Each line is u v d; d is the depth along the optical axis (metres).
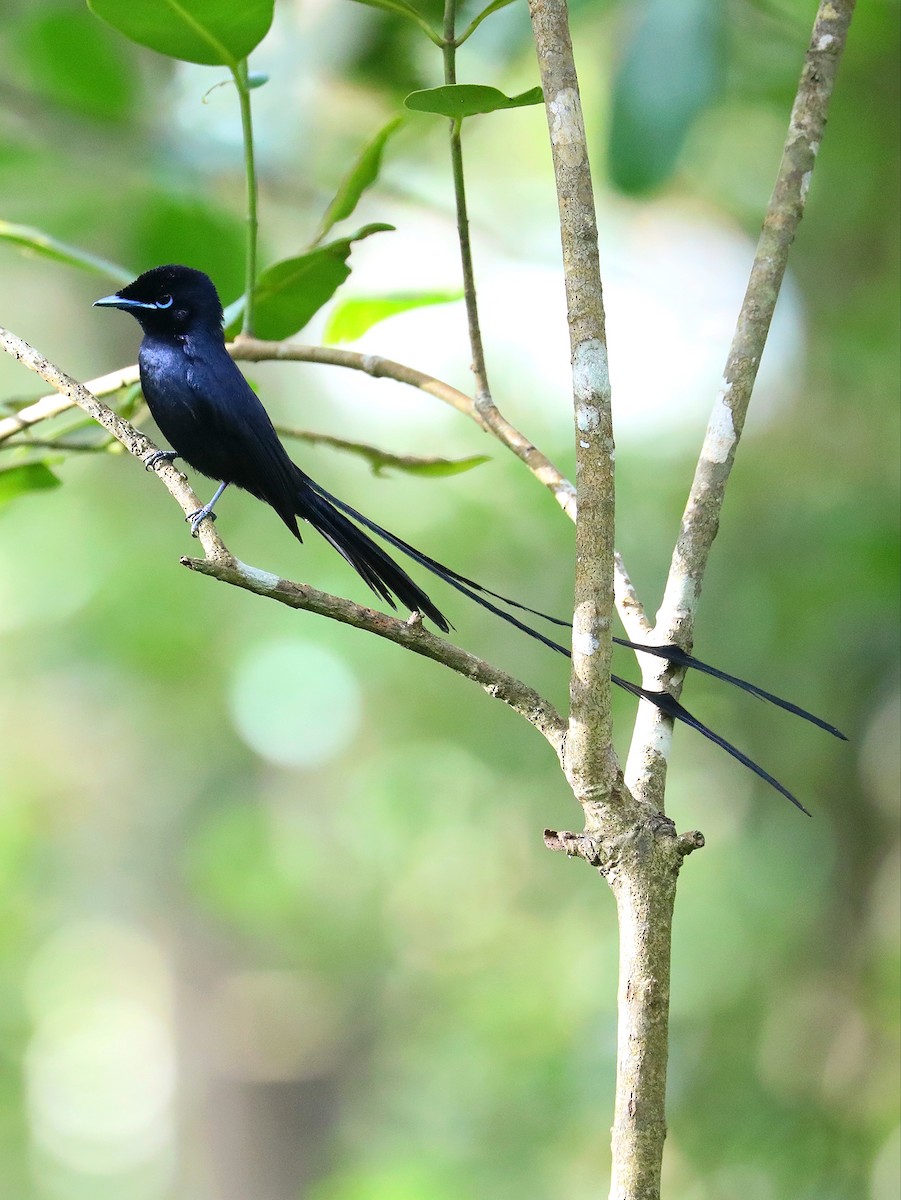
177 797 18.80
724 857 13.19
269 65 10.22
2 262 15.29
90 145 11.02
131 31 5.16
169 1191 20.41
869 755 11.80
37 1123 25.42
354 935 17.19
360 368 5.23
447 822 15.58
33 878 19.77
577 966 14.33
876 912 12.05
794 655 11.52
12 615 15.68
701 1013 12.30
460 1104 13.64
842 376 11.78
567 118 3.73
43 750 19.06
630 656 11.90
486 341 13.43
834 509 11.22
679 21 8.07
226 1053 18.98
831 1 4.46
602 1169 12.45
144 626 15.13
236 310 5.99
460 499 14.05
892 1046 11.35
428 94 4.19
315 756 15.95
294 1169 18.86
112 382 6.03
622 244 12.98
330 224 5.89
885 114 11.52
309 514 5.18
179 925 19.17
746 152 12.51
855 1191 10.50
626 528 12.36
